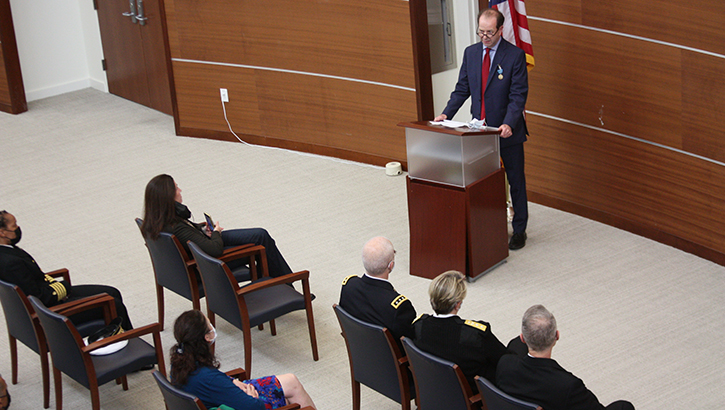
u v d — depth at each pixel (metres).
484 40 5.32
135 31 9.59
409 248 5.68
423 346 3.50
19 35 10.03
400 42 6.92
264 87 8.05
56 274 4.70
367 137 7.53
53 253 6.23
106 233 6.53
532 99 6.25
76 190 7.45
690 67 5.17
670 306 4.86
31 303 4.10
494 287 5.25
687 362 4.32
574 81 5.93
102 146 8.59
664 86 5.36
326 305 5.22
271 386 3.77
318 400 4.27
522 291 5.17
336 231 6.25
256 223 6.48
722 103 5.05
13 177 7.85
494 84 5.49
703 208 5.36
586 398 3.10
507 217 5.84
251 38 7.92
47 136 8.98
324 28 7.39
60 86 10.52
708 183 5.28
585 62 5.81
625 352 4.46
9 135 9.06
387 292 3.79
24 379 4.64
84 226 6.69
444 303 3.44
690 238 5.50
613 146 5.83
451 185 5.14
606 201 6.01
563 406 3.08
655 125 5.50
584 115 5.95
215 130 8.58
